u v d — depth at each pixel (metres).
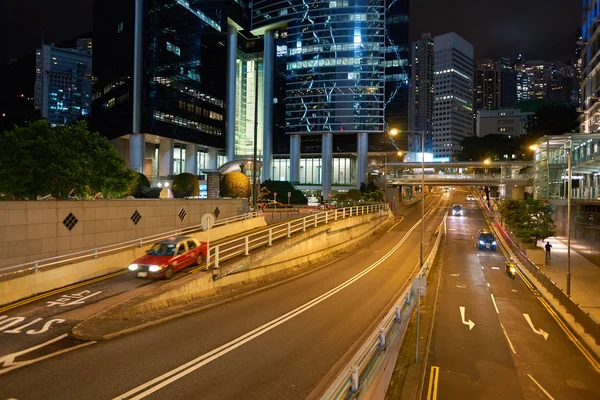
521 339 18.97
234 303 18.20
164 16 96.12
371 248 44.19
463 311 23.47
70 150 30.70
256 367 10.55
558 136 55.78
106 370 9.85
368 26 116.25
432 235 56.97
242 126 135.62
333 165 122.12
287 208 71.31
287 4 120.69
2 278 17.09
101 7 106.75
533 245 41.22
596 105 61.75
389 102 117.19
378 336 10.70
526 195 86.81
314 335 13.82
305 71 119.31
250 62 138.50
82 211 23.08
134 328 13.06
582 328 20.09
